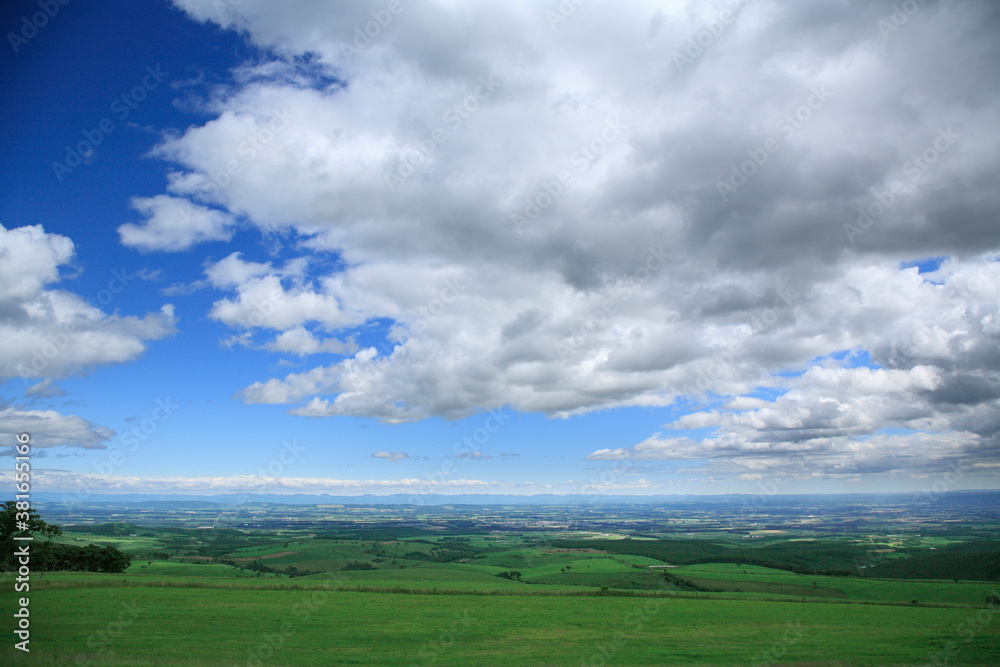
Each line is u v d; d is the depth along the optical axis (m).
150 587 65.44
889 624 51.88
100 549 87.50
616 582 92.94
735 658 37.44
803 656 38.19
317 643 40.25
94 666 28.52
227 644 38.62
